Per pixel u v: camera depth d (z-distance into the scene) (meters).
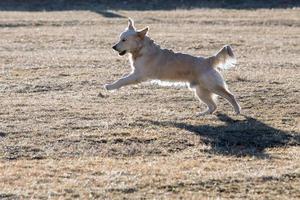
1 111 15.70
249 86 18.75
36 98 17.34
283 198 10.45
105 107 16.31
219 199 10.27
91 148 13.02
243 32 31.52
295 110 16.20
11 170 11.61
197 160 12.40
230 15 37.12
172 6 41.78
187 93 17.86
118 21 34.97
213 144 13.56
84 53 25.28
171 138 13.70
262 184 11.00
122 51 15.41
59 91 18.38
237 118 15.41
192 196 10.41
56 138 13.56
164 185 10.85
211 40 28.81
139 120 15.02
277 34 30.86
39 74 20.64
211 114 15.66
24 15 36.91
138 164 12.07
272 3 41.78
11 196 10.31
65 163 12.09
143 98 17.36
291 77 20.12
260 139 13.95
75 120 14.96
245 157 12.69
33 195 10.36
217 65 15.37
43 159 12.40
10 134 13.80
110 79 19.92
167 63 15.34
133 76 15.51
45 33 30.53
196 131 14.29
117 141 13.46
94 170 11.66
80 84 19.19
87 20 35.16
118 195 10.41
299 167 11.91
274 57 24.73
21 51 25.80
